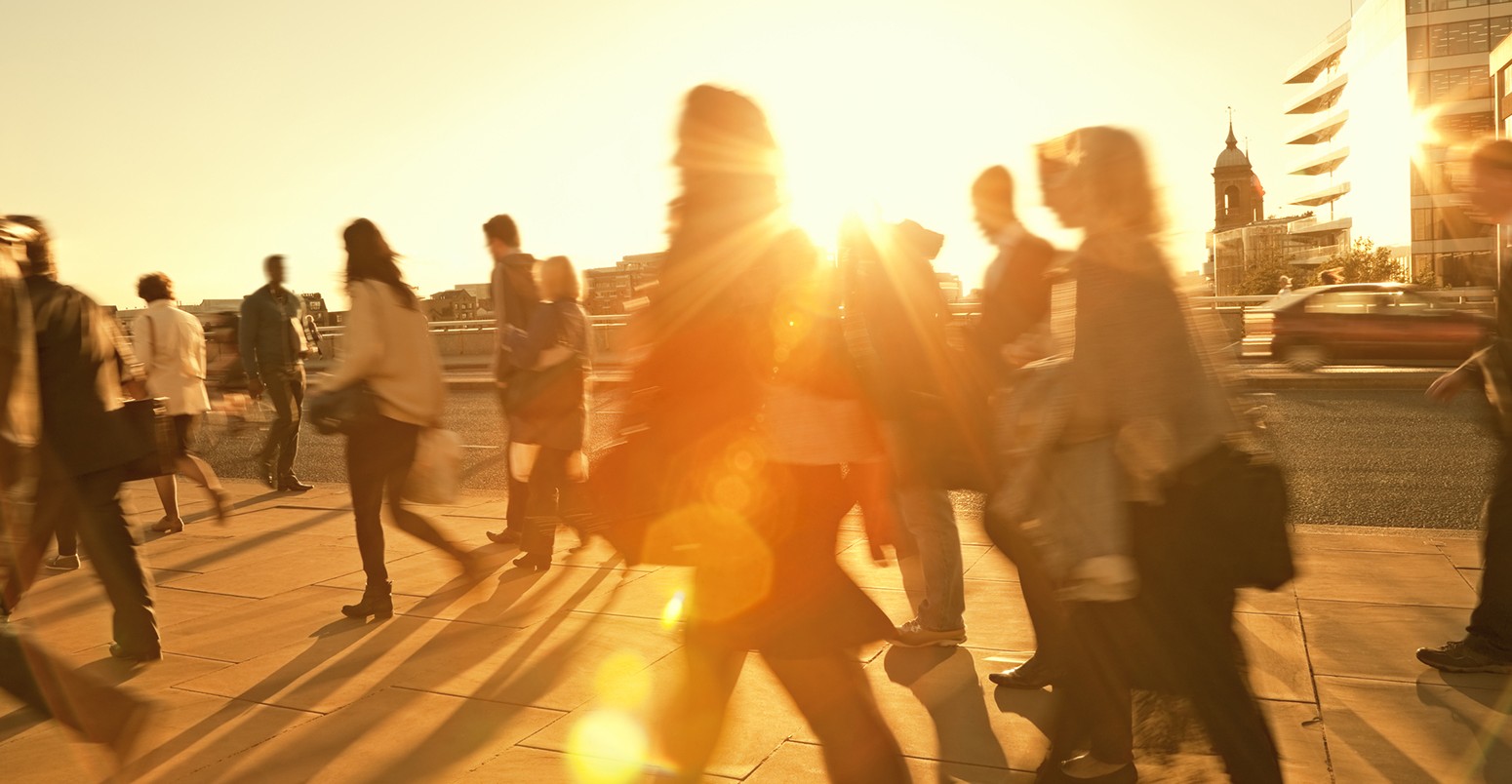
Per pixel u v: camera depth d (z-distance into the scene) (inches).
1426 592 212.1
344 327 202.2
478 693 168.4
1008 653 182.9
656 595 225.6
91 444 174.6
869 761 104.8
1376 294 789.2
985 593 221.1
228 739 151.3
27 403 136.8
